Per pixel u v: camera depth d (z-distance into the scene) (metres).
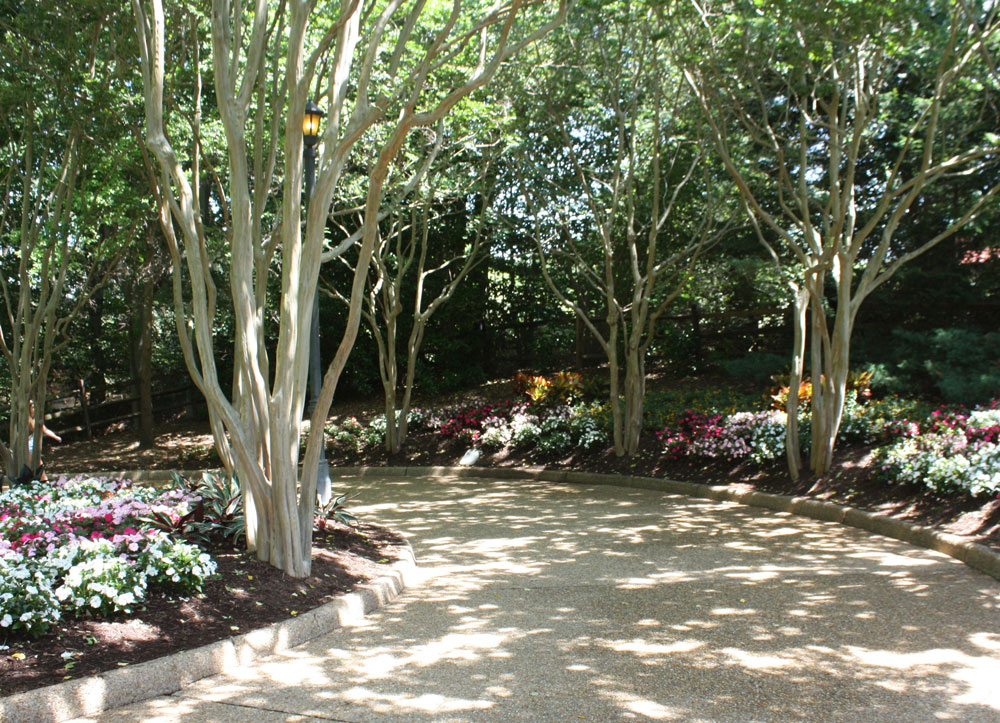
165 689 3.98
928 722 3.51
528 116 12.86
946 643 4.46
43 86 8.69
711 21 9.79
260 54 5.90
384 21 6.13
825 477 9.54
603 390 16.50
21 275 10.66
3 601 4.09
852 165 9.02
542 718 3.63
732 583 5.95
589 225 15.79
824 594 5.54
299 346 5.71
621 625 4.99
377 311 18.53
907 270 13.64
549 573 6.49
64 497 7.45
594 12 10.45
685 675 4.11
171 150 5.49
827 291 14.93
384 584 5.81
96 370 20.58
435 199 15.91
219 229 12.27
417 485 12.72
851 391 12.41
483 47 7.61
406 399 15.40
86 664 3.94
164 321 20.31
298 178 5.68
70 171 10.03
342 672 4.26
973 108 10.74
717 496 10.26
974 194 13.04
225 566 5.53
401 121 5.25
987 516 6.98
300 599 5.26
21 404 10.80
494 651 4.56
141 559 4.87
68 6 7.79
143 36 5.44
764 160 12.45
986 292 14.05
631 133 12.07
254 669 4.32
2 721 3.40
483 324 20.14
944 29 8.94
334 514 7.67
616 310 12.64
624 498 10.54
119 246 12.94
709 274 15.16
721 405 13.94
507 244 18.61
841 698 3.78
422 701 3.85
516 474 13.20
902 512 7.84
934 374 12.76
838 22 7.54
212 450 15.79
